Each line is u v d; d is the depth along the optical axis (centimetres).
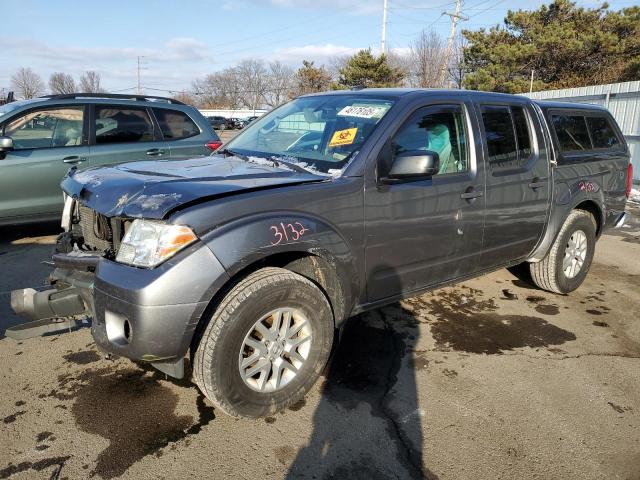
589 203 501
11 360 338
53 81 8662
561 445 271
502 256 417
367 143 316
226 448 259
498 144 398
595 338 402
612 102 1352
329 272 301
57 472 239
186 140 691
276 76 8125
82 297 286
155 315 237
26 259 552
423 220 339
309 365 291
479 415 294
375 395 311
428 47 4872
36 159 584
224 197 260
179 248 242
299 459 254
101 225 285
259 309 261
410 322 418
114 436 265
